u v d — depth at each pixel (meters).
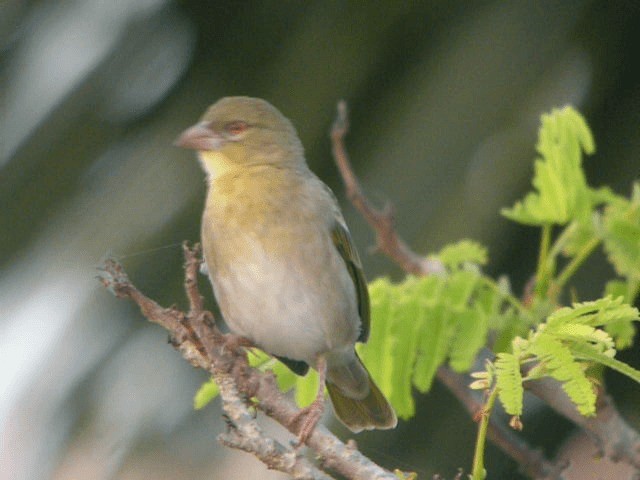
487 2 10.86
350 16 11.26
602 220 8.32
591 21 10.68
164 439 10.69
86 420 10.76
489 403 6.02
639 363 11.05
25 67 12.10
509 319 7.90
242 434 5.95
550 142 8.33
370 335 7.94
